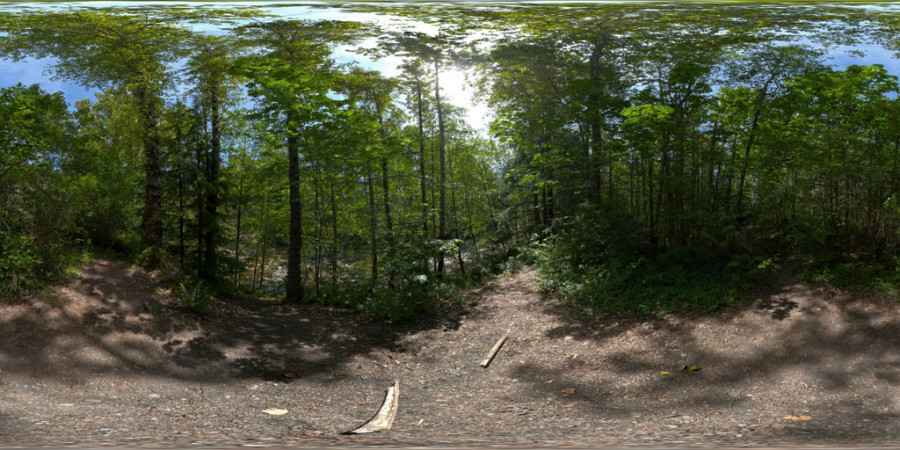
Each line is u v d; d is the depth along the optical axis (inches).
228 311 451.8
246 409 244.2
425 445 162.7
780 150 386.3
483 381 313.1
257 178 610.5
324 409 252.4
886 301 290.5
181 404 246.7
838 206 360.8
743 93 418.0
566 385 290.4
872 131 353.1
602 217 466.9
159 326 362.9
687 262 417.1
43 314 320.5
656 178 419.5
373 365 348.5
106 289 392.5
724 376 269.0
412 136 703.1
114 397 249.4
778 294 339.3
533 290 488.7
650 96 436.5
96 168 515.2
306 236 701.9
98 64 482.0
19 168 393.7
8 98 391.5
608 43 553.9
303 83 484.1
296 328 426.6
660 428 199.6
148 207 503.5
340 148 500.7
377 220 571.5
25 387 242.1
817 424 193.6
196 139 556.1
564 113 533.6
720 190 425.7
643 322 360.8
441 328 430.3
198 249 548.4
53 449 145.3
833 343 271.0
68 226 426.6
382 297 450.6
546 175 641.0
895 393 217.0
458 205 966.4
